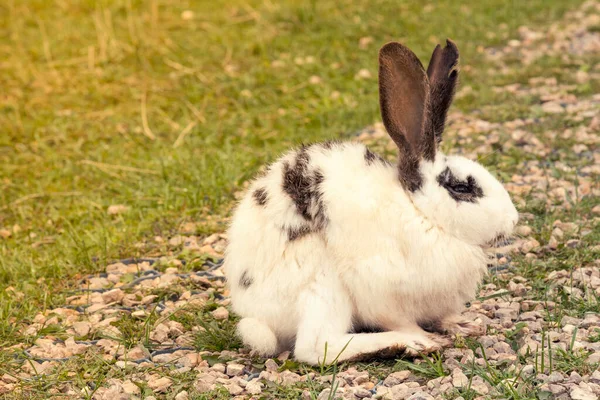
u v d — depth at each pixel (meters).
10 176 10.30
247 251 5.85
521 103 11.20
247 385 5.45
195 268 7.63
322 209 5.61
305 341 5.61
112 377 5.74
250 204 5.98
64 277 7.61
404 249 5.55
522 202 8.18
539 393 5.06
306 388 5.38
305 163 5.81
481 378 5.30
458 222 5.57
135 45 14.05
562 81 11.99
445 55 6.02
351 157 5.85
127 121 11.75
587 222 7.79
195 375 5.67
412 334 5.70
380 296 5.61
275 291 5.71
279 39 14.25
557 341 5.76
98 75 13.33
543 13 15.28
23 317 6.80
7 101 12.45
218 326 6.48
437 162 5.66
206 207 8.92
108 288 7.36
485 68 12.72
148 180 9.71
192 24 15.21
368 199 5.58
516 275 6.95
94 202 9.30
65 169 10.27
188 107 12.10
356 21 14.87
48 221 9.02
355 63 13.24
